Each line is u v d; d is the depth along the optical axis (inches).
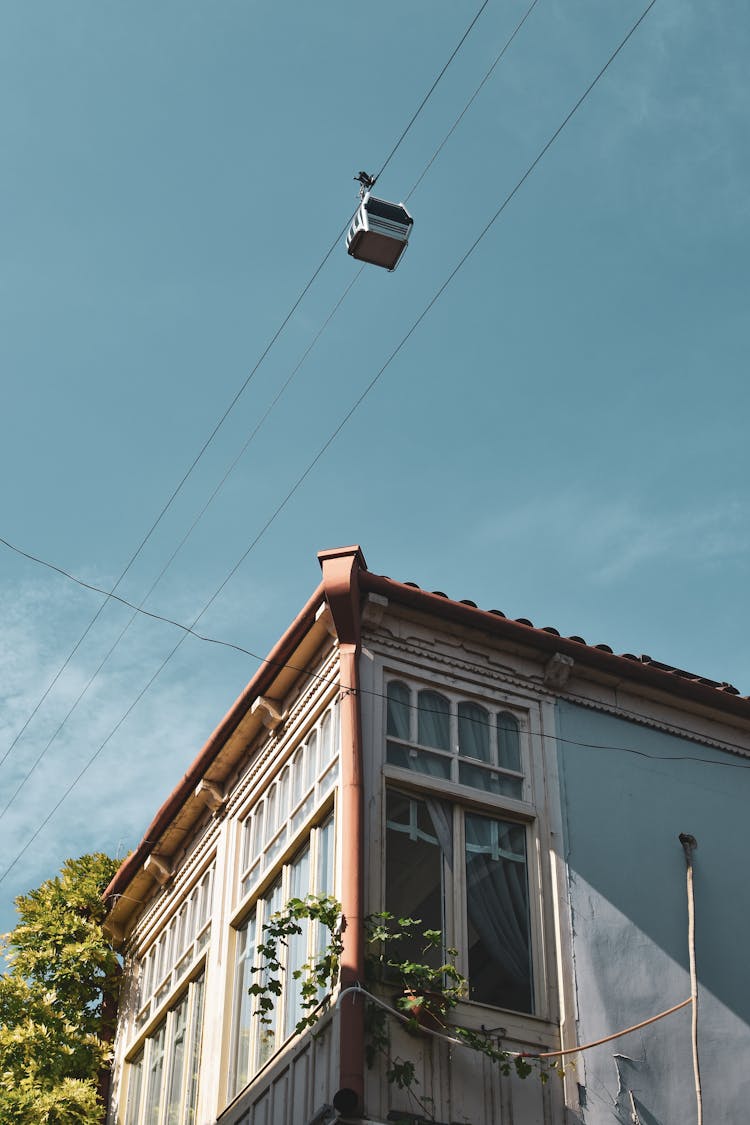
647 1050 510.3
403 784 531.5
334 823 536.7
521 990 510.0
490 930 517.3
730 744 610.9
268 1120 509.7
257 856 601.9
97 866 759.7
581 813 557.6
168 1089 623.2
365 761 527.5
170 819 681.6
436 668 566.3
